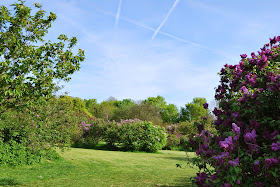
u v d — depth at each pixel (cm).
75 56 480
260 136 286
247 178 266
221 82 381
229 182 242
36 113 695
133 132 1291
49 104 742
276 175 225
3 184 454
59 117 792
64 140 823
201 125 387
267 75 305
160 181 531
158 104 4822
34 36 450
